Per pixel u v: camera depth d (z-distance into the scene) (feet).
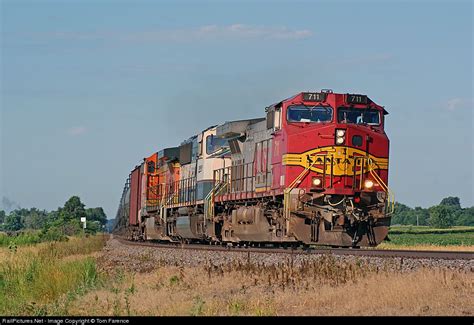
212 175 167.43
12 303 95.45
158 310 73.36
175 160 202.59
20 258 155.74
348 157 120.26
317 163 120.37
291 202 119.24
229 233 150.82
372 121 124.77
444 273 73.00
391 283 71.67
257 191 135.85
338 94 124.06
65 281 105.09
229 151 158.10
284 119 123.44
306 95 123.54
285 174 120.67
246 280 90.99
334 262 90.17
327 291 74.59
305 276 87.10
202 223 170.09
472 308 61.41
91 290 97.50
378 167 122.01
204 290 87.10
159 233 214.69
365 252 104.06
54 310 79.41
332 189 118.93
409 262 88.94
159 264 123.75
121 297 85.76
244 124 147.95
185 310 70.79
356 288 73.46
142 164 244.42
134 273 111.45
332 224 119.34
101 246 236.63
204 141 170.91
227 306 71.31
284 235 122.62
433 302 64.64
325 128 120.98
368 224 120.47
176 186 197.36
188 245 171.53
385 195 121.49
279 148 124.77
